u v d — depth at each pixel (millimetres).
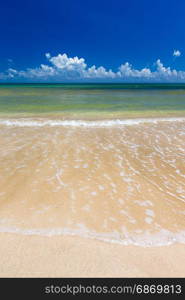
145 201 3832
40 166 5230
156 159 5938
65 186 4258
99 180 4586
